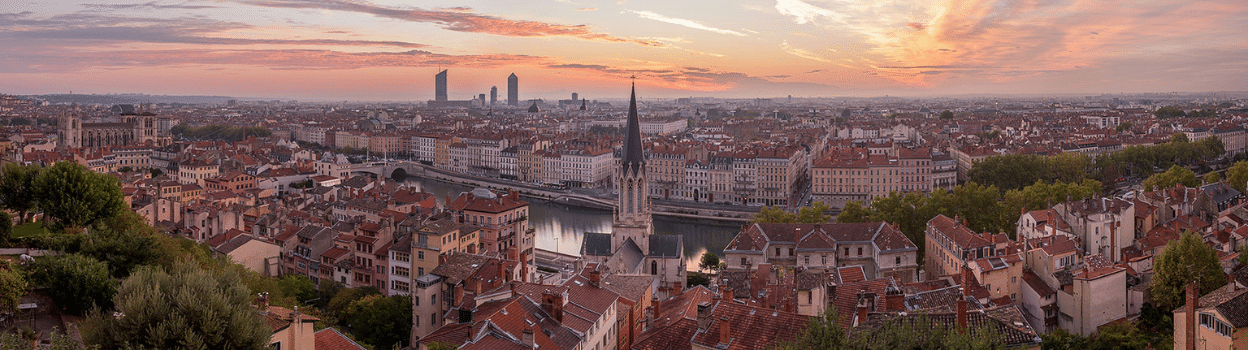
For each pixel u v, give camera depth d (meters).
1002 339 133.50
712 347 139.50
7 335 114.69
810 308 166.25
